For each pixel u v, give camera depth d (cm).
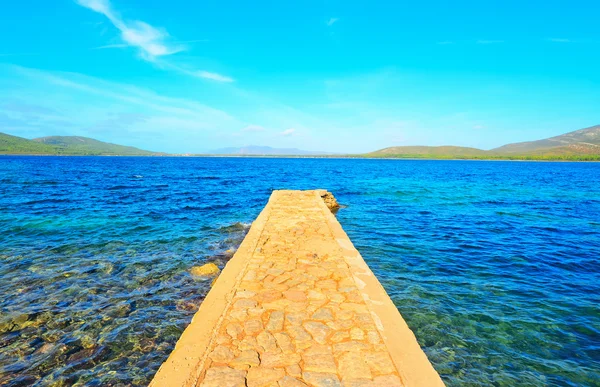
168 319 658
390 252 1120
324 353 391
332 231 983
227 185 3447
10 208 1766
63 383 474
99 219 1565
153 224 1502
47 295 751
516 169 7962
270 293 549
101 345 567
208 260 1021
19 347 555
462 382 499
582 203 2275
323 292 554
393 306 507
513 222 1628
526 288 828
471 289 818
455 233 1398
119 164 8344
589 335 620
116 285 815
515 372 521
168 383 339
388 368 367
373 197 2572
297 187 3325
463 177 4988
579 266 995
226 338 418
